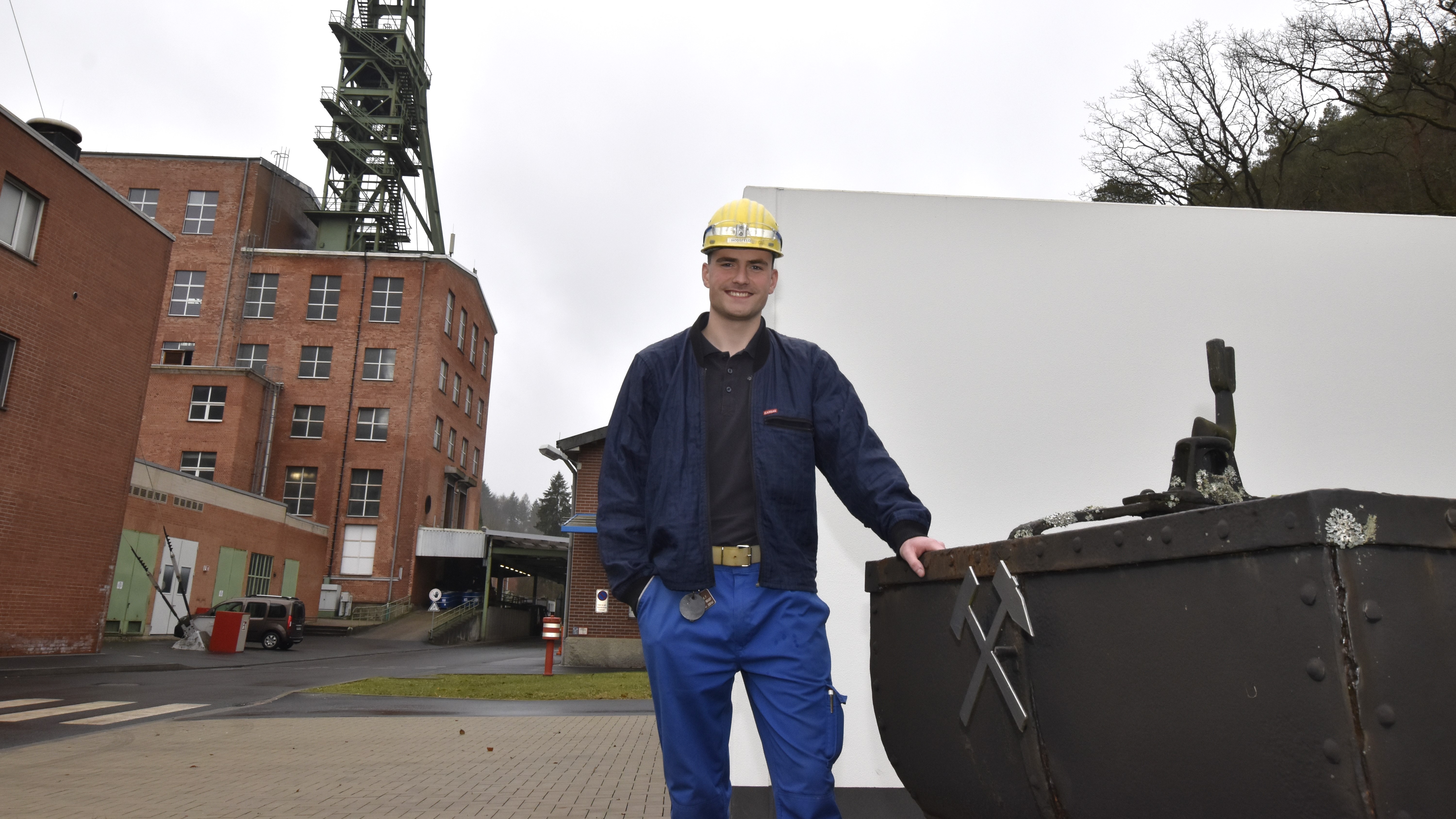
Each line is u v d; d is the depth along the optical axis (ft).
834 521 13.04
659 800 14.69
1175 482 5.31
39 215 53.26
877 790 12.44
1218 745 3.74
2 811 13.74
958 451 13.55
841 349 13.71
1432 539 3.35
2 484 50.57
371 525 125.49
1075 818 4.64
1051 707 4.74
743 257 7.15
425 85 157.07
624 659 63.93
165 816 13.33
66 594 55.26
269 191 140.15
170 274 133.80
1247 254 14.44
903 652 6.41
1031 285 14.08
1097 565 4.39
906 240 14.11
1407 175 66.85
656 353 7.39
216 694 37.22
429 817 13.25
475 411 156.87
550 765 18.60
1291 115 70.85
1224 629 3.72
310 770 17.85
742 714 12.37
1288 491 13.91
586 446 68.95
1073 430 13.71
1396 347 14.40
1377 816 3.11
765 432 6.81
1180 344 14.06
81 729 25.20
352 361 131.13
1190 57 73.92
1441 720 3.24
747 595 6.56
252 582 100.53
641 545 6.94
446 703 34.35
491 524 589.32
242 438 119.03
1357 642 3.18
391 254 134.82
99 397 58.13
